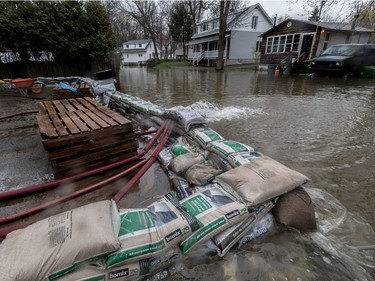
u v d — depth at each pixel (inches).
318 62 395.5
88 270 46.7
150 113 156.6
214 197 65.6
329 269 56.6
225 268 56.9
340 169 102.3
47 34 324.5
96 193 86.0
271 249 61.9
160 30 1385.3
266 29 791.7
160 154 108.5
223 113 193.6
